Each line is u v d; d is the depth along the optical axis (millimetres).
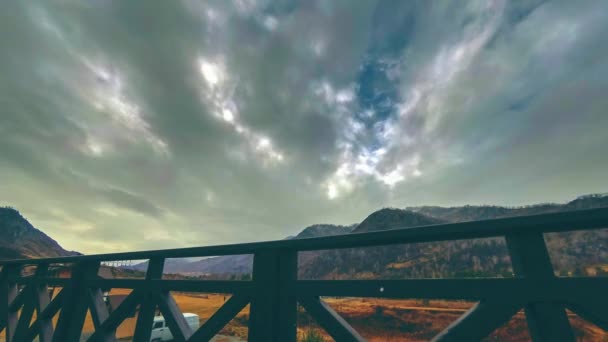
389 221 165625
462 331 1285
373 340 29812
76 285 2994
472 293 1305
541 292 1173
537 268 1214
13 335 3395
